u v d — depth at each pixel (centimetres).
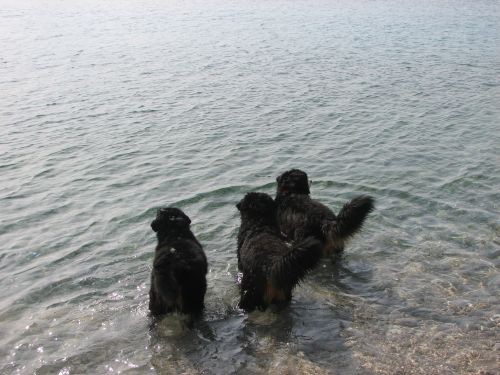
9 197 670
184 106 1023
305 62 1413
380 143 786
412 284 482
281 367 411
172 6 3066
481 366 403
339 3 3111
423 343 423
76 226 597
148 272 512
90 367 419
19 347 436
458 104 983
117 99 1089
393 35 1891
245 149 784
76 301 481
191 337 441
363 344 426
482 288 473
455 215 577
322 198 627
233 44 1734
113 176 715
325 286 485
